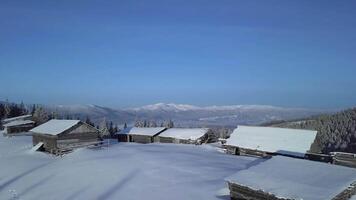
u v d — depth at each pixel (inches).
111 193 1390.3
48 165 2075.5
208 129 3238.2
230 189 1167.6
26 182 1673.2
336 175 1054.4
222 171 1724.9
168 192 1355.8
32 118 4271.7
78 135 2632.9
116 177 1649.9
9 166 2091.5
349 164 1811.0
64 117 6245.1
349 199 1012.5
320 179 1038.4
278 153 2214.6
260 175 1128.8
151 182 1526.8
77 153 2357.3
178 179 1561.3
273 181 1066.7
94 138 2721.5
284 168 1158.3
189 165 1876.2
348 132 4891.7
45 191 1487.5
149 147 2741.1
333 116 5625.0
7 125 3668.8
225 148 2618.1
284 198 967.6
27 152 2598.4
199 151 2546.8
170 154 2294.5
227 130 4205.2
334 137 4852.4
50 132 2586.1
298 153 2146.9
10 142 3139.8
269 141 2348.7
